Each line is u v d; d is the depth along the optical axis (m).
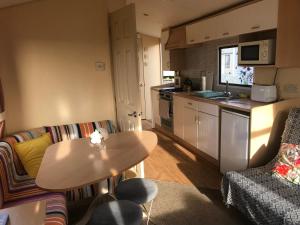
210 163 3.69
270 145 2.89
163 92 4.95
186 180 3.20
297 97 2.88
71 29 3.05
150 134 2.51
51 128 2.93
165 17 4.43
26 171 2.47
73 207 2.72
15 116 2.97
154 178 3.28
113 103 3.45
